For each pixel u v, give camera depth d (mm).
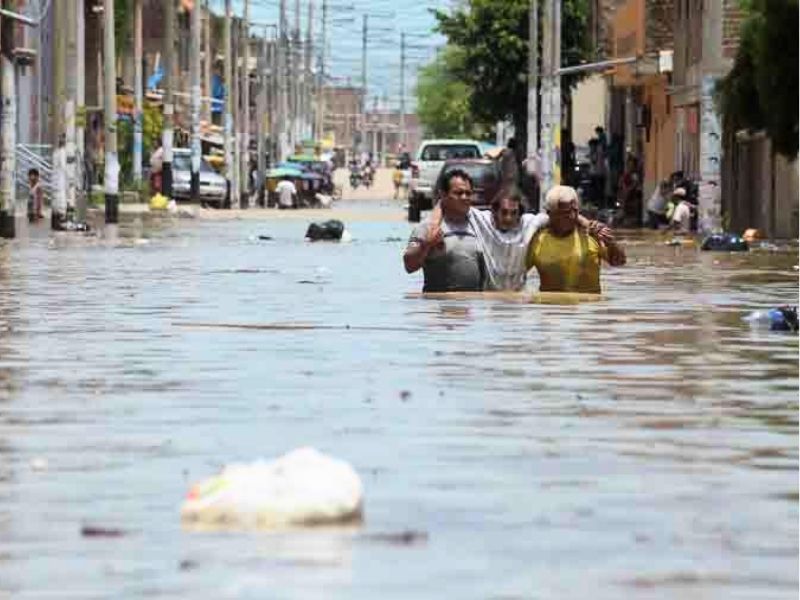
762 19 61438
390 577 11055
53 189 69625
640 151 110125
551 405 17812
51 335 25000
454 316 27000
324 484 12586
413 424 16578
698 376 20156
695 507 13047
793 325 25750
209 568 11273
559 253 29812
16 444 15602
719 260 48281
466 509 12930
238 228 74750
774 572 11234
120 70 127312
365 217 97625
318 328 25609
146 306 30203
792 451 15289
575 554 11656
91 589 10836
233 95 137500
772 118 61812
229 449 15289
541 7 124438
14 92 62250
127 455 15047
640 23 96750
